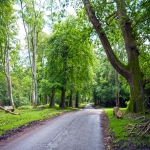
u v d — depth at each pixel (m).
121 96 42.03
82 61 29.20
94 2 13.43
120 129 9.41
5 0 18.97
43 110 22.95
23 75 48.28
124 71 14.73
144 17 10.87
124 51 26.64
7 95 36.06
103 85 45.62
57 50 27.98
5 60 27.41
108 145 7.44
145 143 7.02
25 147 7.25
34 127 11.48
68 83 28.88
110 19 15.98
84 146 7.33
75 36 20.47
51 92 30.48
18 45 26.00
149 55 17.55
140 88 14.24
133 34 14.95
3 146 7.48
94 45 20.94
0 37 19.98
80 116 17.48
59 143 7.76
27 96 58.22
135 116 12.82
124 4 10.91
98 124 12.58
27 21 25.86
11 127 10.97
